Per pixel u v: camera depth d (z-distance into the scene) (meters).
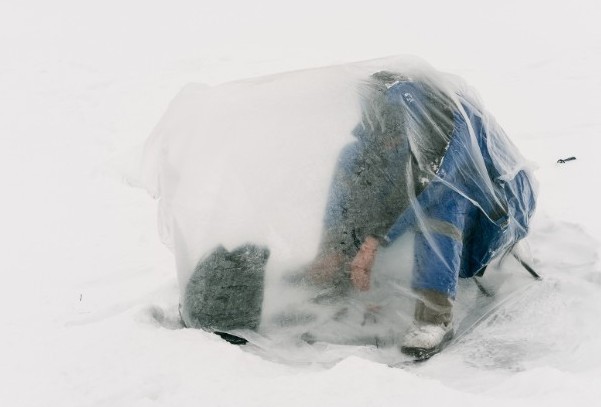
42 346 2.96
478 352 2.95
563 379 2.38
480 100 3.47
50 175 5.99
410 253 3.02
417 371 2.85
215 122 3.13
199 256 2.99
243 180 2.98
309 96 3.13
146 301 3.56
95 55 10.57
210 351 2.74
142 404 2.42
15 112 7.84
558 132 6.30
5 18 13.59
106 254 4.43
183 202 3.06
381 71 3.25
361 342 3.05
